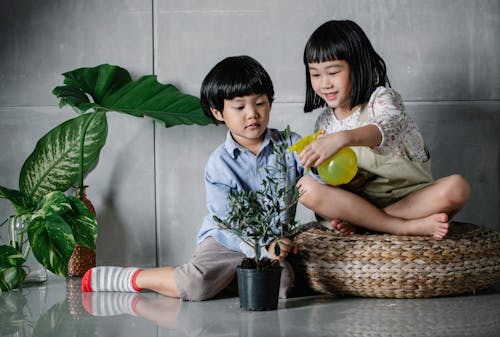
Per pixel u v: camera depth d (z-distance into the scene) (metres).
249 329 1.70
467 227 2.18
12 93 2.62
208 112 2.22
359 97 2.14
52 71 2.62
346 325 1.71
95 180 2.64
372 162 2.15
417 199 2.09
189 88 2.62
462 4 2.60
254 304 1.88
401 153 2.13
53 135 2.54
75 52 2.61
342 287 1.99
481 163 2.63
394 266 1.92
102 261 2.65
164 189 2.65
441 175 2.63
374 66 2.18
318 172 2.06
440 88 2.62
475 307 1.87
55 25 2.61
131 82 2.54
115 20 2.61
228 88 2.06
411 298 1.98
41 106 2.62
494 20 2.61
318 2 2.59
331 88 2.14
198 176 2.64
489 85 2.61
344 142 1.88
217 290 2.05
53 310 1.97
